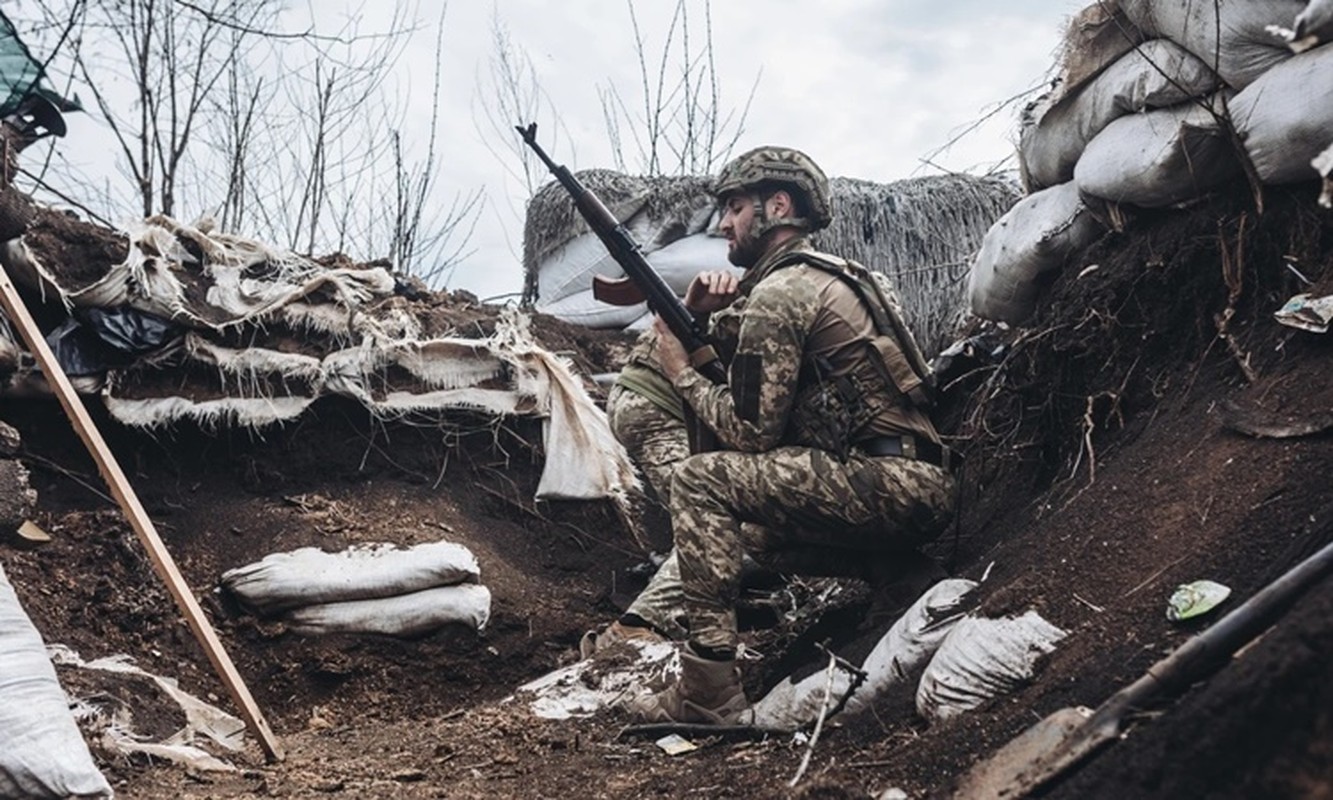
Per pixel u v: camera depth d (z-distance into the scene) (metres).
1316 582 2.29
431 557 5.64
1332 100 3.53
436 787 3.64
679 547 3.83
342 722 5.26
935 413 5.30
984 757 2.85
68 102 5.09
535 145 4.12
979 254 5.09
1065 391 4.43
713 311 4.07
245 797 3.54
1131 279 4.29
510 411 6.68
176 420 6.06
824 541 3.87
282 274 6.64
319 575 5.54
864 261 6.91
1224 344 3.91
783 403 3.75
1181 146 4.00
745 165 4.06
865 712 3.46
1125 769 2.23
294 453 6.36
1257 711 2.01
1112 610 3.05
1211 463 3.38
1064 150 4.66
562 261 7.79
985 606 3.25
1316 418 3.23
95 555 5.34
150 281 5.96
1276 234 3.87
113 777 3.78
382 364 6.48
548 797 3.47
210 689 5.18
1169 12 3.99
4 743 3.13
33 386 5.71
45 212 6.19
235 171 9.81
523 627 5.81
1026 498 4.48
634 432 5.39
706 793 3.26
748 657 4.58
